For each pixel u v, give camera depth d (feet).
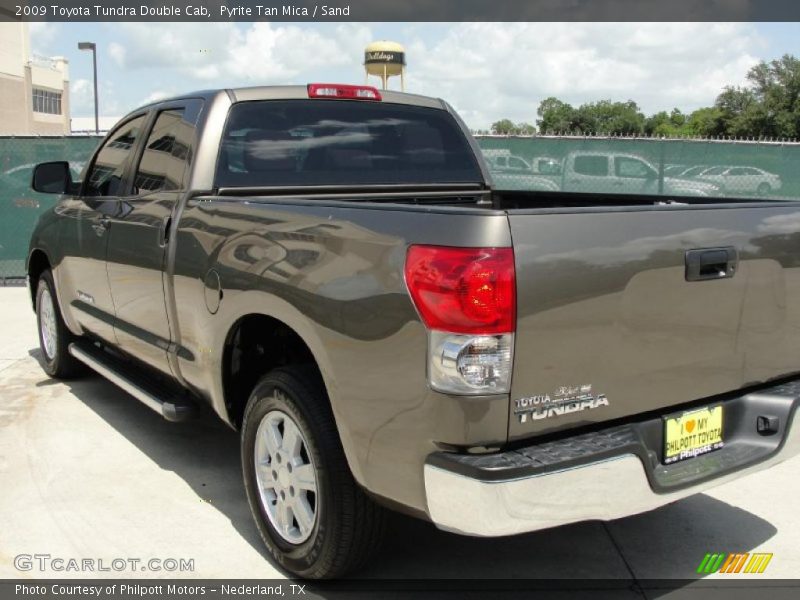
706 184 36.29
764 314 10.36
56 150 36.42
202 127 13.04
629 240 8.92
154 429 16.66
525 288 8.21
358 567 10.19
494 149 36.60
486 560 11.30
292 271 9.96
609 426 9.18
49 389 19.45
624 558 11.43
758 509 13.12
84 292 16.85
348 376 9.16
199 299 12.02
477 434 8.18
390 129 15.07
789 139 162.40
